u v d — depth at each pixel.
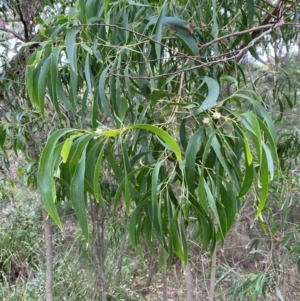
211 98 0.54
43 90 0.69
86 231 0.43
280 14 0.75
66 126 1.38
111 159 0.63
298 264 1.43
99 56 0.75
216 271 2.01
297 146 1.37
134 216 0.63
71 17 0.72
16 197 2.47
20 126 1.32
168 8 0.83
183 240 0.65
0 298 2.29
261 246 1.90
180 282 2.32
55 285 2.19
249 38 0.95
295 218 1.83
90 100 1.21
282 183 1.40
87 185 0.55
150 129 0.42
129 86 0.79
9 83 1.40
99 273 1.92
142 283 2.46
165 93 0.69
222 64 0.97
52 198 0.41
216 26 0.84
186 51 0.84
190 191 0.55
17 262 2.59
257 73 1.72
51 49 0.74
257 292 1.39
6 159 1.61
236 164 0.65
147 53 0.88
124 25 0.78
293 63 1.86
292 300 1.81
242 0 0.99
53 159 0.41
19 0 1.35
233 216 0.62
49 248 1.75
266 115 0.53
